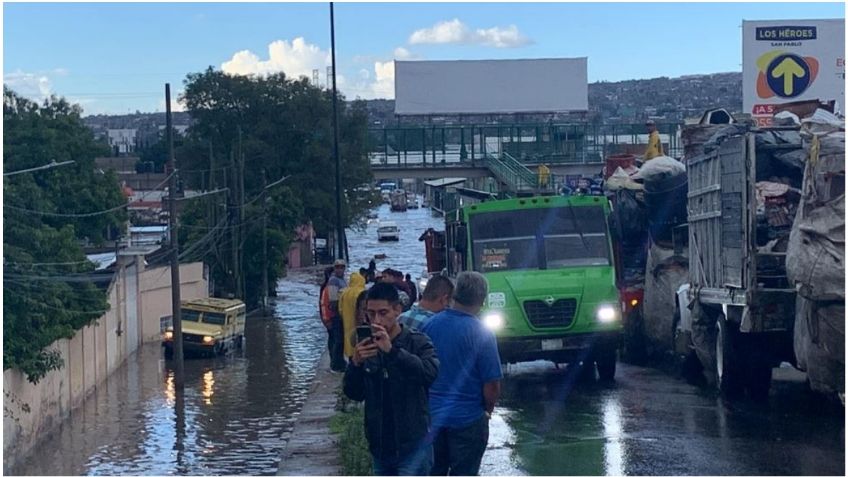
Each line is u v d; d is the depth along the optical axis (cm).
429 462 739
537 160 6756
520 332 1766
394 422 732
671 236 2059
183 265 5122
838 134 1280
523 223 1875
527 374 1994
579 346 1781
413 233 10131
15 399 2275
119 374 3734
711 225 1617
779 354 1531
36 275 2497
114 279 3847
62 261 2756
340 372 2177
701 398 1584
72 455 2278
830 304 1257
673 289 2002
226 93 7050
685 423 1362
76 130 4162
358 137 7056
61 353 2722
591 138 6738
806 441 1212
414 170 7012
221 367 3806
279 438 2172
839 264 1221
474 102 7444
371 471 1123
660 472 1073
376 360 727
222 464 1855
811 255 1247
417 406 736
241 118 7088
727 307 1541
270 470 1736
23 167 3972
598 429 1343
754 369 1540
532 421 1430
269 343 4491
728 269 1528
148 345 4538
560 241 1866
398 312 741
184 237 5750
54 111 4203
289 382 3241
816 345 1284
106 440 2422
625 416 1438
